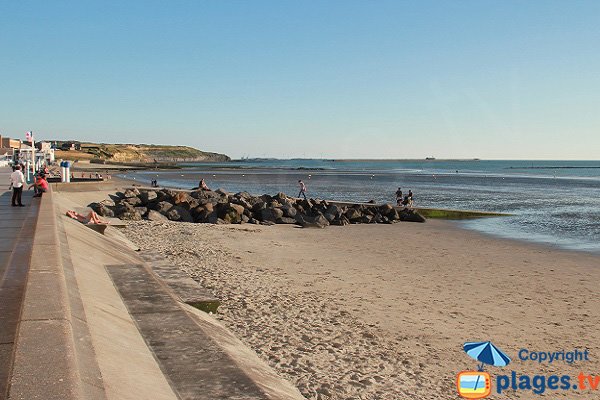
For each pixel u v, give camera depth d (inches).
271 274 650.8
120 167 7007.9
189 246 840.9
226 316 442.0
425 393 319.3
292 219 1382.9
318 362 352.8
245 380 236.2
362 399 300.5
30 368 146.7
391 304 534.0
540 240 1100.5
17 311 246.1
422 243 1024.2
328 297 546.0
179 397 215.2
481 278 692.1
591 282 682.8
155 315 330.0
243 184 3730.3
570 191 3171.8
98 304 303.9
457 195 2741.1
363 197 2507.4
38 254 329.1
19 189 852.0
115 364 215.9
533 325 484.1
